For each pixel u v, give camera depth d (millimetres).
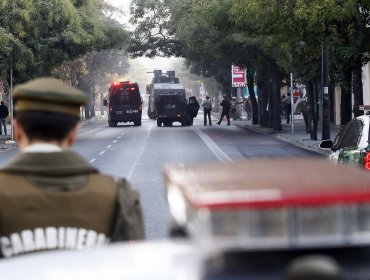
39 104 5117
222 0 60938
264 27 46406
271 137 73188
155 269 3354
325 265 3107
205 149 57125
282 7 44469
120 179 5320
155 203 26516
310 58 51969
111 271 3398
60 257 3721
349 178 3938
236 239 3332
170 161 45906
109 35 77875
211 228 3348
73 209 5000
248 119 133875
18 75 72312
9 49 65062
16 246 4891
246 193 3479
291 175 4094
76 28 71812
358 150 20656
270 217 3352
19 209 4914
